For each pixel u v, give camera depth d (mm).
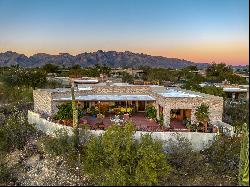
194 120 38531
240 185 28219
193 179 29734
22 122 43656
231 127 35156
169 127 37812
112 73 135000
